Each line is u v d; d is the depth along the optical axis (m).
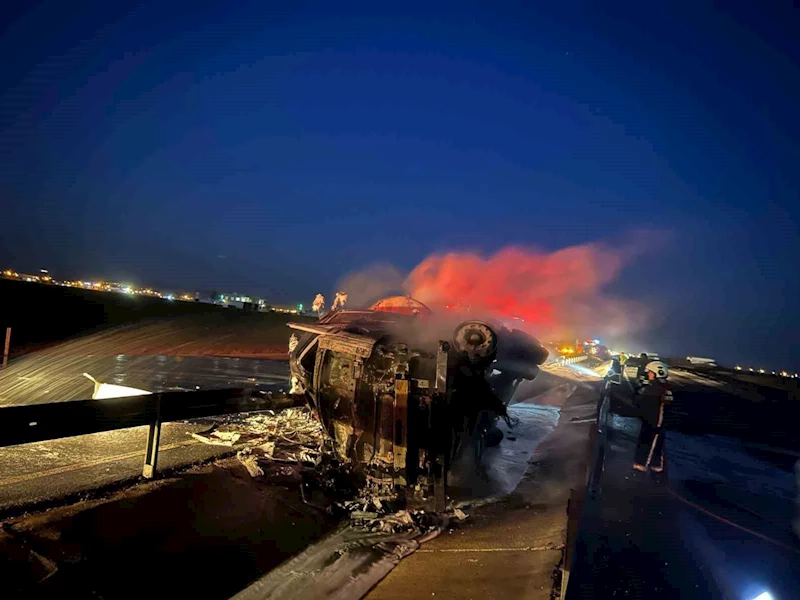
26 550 3.70
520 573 4.15
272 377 14.34
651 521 5.61
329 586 3.89
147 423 5.18
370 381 5.61
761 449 9.77
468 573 4.15
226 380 13.13
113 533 4.17
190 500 4.94
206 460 6.02
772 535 5.41
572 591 3.95
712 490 6.88
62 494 4.58
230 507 5.00
